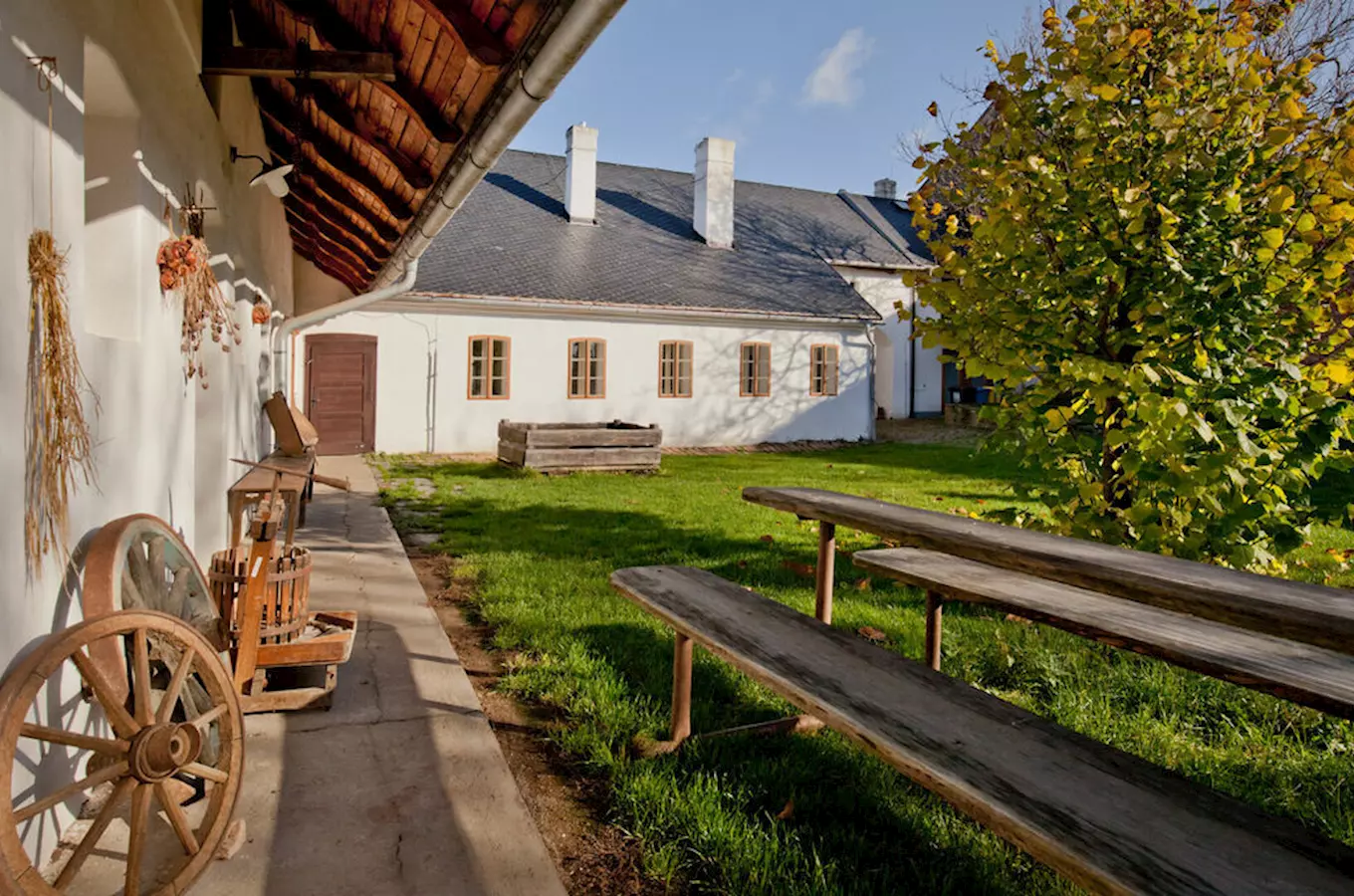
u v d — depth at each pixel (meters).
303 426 9.30
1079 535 4.54
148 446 3.34
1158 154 4.16
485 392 16.47
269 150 7.54
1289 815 2.62
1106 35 4.36
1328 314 4.32
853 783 2.83
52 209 2.33
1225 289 4.07
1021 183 4.46
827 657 2.55
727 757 2.99
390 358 15.62
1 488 2.03
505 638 4.32
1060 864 1.47
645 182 24.81
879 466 14.82
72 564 2.46
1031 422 4.76
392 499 9.66
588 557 6.43
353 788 2.73
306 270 14.98
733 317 19.11
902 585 5.49
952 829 2.52
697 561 6.20
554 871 2.31
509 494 10.30
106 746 1.92
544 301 16.69
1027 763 1.84
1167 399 3.85
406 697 3.53
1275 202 3.85
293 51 4.08
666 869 2.32
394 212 6.41
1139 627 2.72
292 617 3.45
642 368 18.28
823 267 23.22
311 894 2.17
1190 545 4.20
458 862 2.34
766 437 19.80
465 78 3.55
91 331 3.20
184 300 3.91
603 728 3.26
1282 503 4.33
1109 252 4.24
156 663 2.63
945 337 4.70
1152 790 1.72
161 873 2.22
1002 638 4.25
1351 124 3.96
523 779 2.89
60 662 1.82
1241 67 4.23
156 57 3.53
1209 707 3.50
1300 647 2.52
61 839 2.36
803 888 2.21
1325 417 4.05
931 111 4.92
